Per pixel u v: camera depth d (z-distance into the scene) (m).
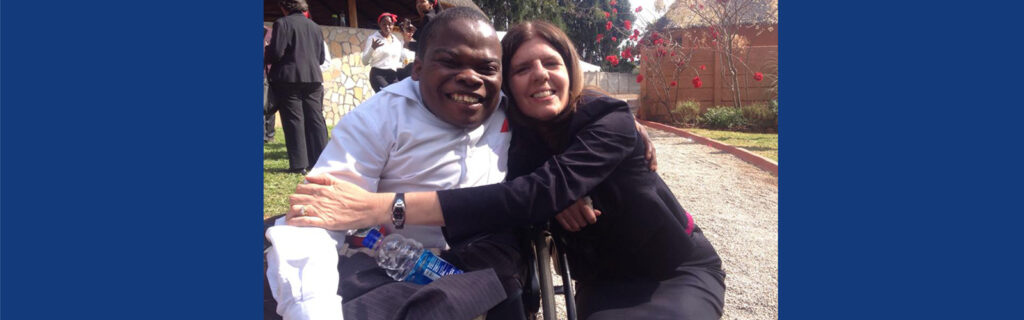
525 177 1.59
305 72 5.03
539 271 1.65
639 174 1.72
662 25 9.62
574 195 1.59
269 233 1.53
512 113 1.74
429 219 1.56
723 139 7.09
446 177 1.68
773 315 2.55
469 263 1.67
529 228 1.76
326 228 1.53
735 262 3.18
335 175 1.61
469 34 1.57
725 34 8.91
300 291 1.43
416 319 1.41
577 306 1.87
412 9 13.21
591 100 1.70
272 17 13.02
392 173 1.67
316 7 14.41
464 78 1.56
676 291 1.73
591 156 1.62
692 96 9.20
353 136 1.62
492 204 1.55
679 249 1.78
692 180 5.05
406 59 6.45
